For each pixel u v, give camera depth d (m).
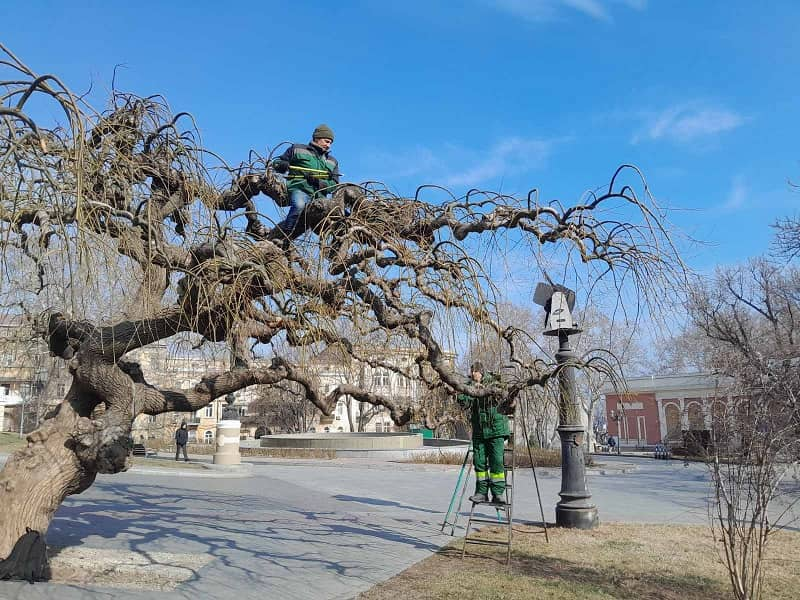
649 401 50.47
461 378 6.56
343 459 27.19
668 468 26.30
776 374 5.30
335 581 6.75
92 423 6.39
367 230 6.10
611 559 7.76
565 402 9.70
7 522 6.25
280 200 6.87
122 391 6.56
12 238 5.37
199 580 6.65
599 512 12.32
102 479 16.70
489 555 8.06
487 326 5.98
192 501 13.08
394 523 10.72
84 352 6.48
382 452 28.27
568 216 6.20
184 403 6.92
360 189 6.52
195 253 5.70
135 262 5.55
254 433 55.88
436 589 6.33
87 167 5.21
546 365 7.45
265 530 9.77
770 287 25.47
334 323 5.80
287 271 5.63
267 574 6.99
